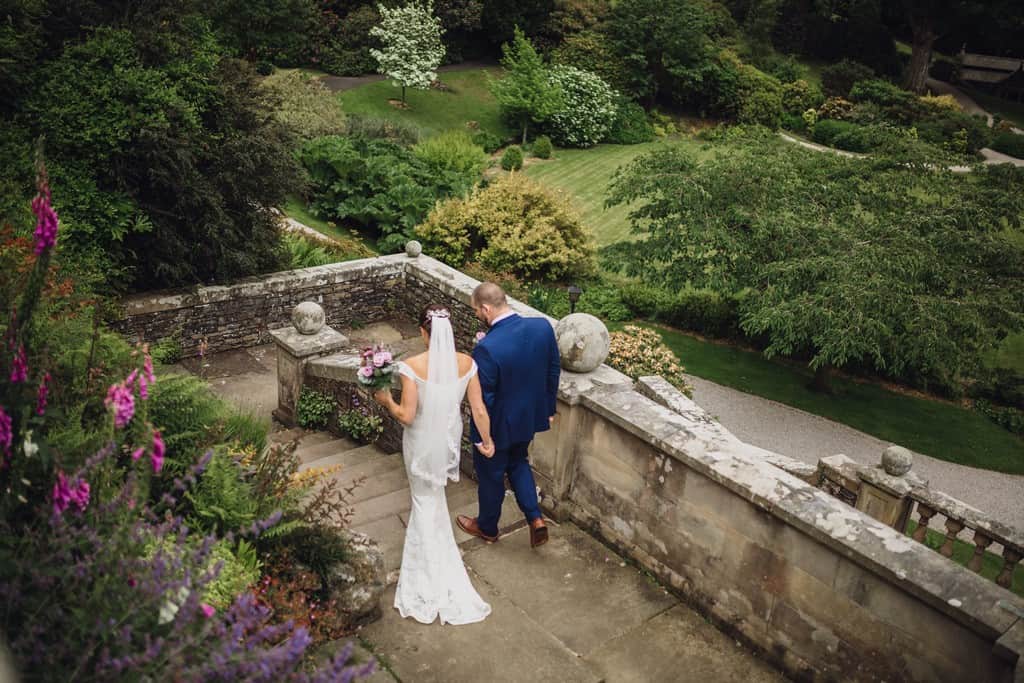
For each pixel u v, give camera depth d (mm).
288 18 34438
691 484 4238
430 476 4145
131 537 2572
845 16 51438
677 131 40562
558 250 21203
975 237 16688
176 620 2408
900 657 3453
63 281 4820
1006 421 18094
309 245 14672
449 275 11977
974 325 15695
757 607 4012
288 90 28719
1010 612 3115
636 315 21219
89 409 3609
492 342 4312
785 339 16406
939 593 3229
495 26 42375
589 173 32562
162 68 10039
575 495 5062
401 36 34406
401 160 24781
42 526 2582
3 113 9195
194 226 10367
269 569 3578
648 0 40188
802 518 3666
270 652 2262
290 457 4102
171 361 10586
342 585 3836
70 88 9109
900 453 7570
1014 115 52000
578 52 41312
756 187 18594
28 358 3217
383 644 3842
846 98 46281
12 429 2809
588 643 4070
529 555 4754
